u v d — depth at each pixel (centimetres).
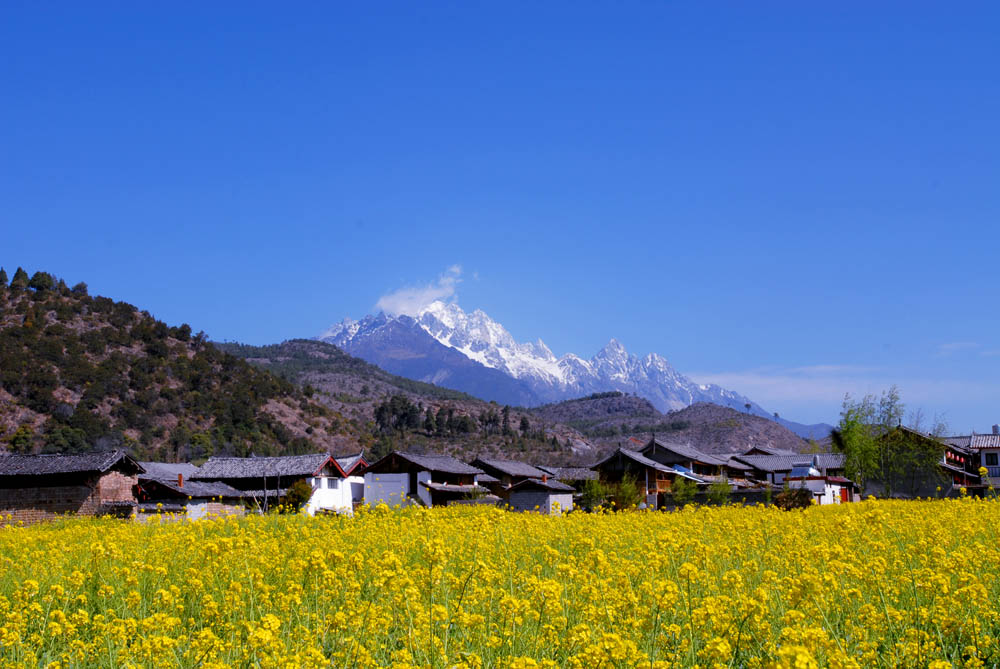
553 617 892
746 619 834
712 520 1977
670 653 812
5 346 13575
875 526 1557
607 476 6788
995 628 905
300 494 6022
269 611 1005
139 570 1190
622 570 1135
